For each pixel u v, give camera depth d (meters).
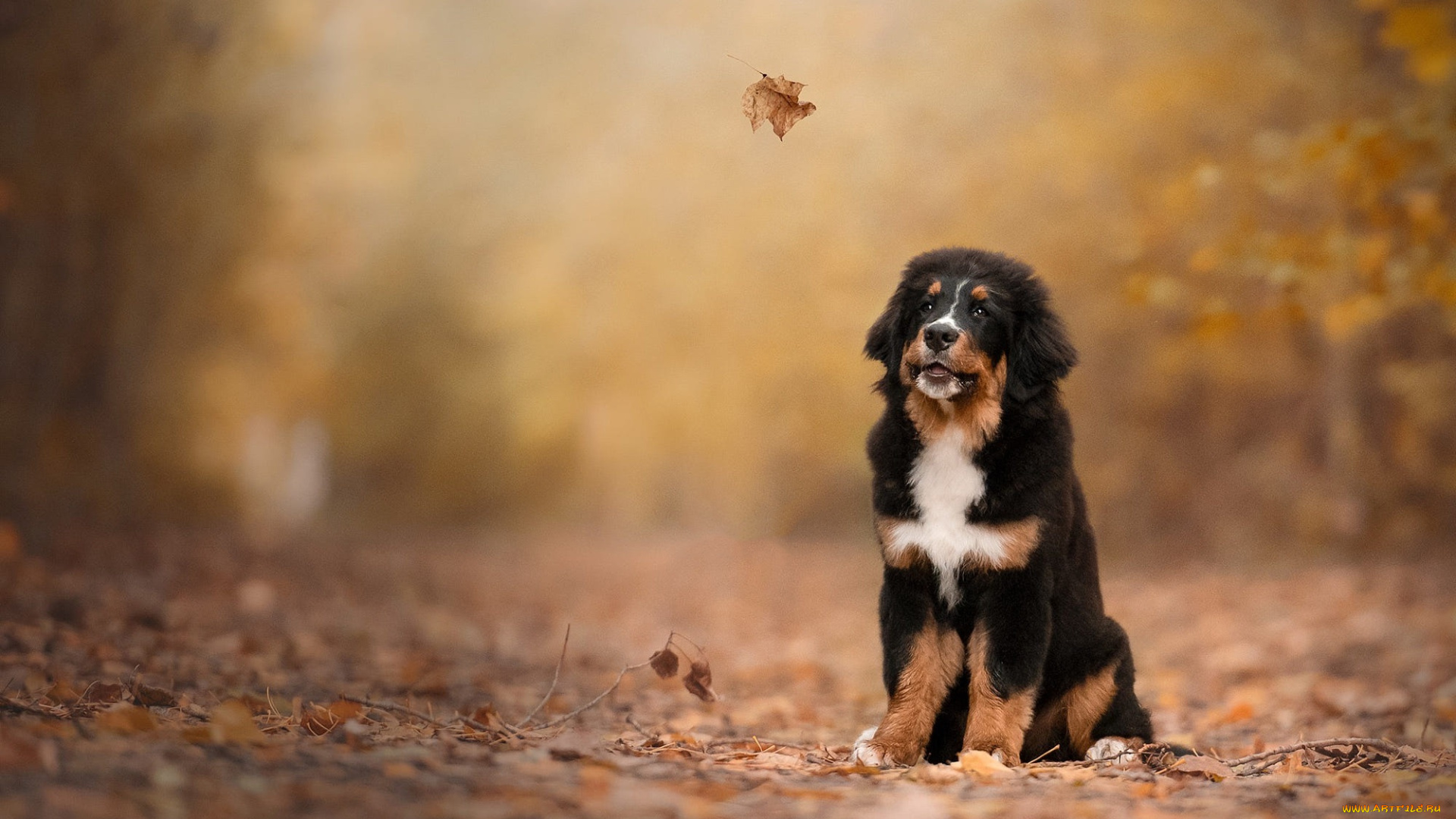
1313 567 16.44
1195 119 15.43
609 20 19.95
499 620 13.86
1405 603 12.38
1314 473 19.53
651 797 4.18
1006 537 5.59
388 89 22.44
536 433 30.73
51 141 17.73
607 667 10.38
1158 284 9.99
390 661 9.20
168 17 18.03
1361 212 10.80
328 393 34.47
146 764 3.98
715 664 11.20
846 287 17.80
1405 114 8.75
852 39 16.42
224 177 20.84
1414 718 7.39
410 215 28.55
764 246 18.36
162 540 16.12
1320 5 14.54
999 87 16.14
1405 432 18.17
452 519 43.34
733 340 21.75
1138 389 20.28
